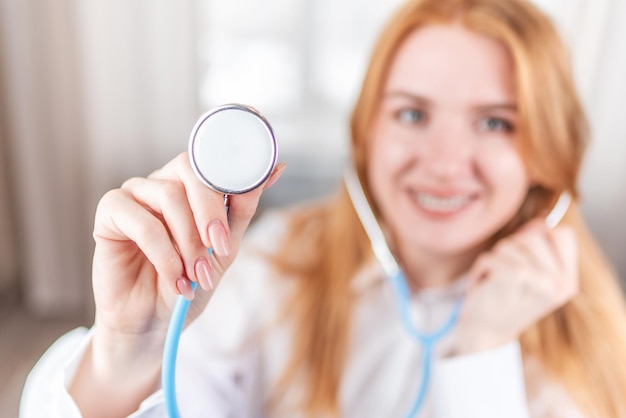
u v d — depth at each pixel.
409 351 1.02
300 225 1.20
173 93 2.14
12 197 2.38
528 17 0.91
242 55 2.16
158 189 0.56
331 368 1.05
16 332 2.22
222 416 0.98
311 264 1.13
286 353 1.07
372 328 1.06
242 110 0.51
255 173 0.51
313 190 2.23
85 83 2.13
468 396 0.90
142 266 0.62
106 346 0.63
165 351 0.55
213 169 0.51
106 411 0.64
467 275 1.05
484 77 0.90
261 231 1.24
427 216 0.96
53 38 2.10
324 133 2.21
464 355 0.93
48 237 2.32
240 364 1.04
